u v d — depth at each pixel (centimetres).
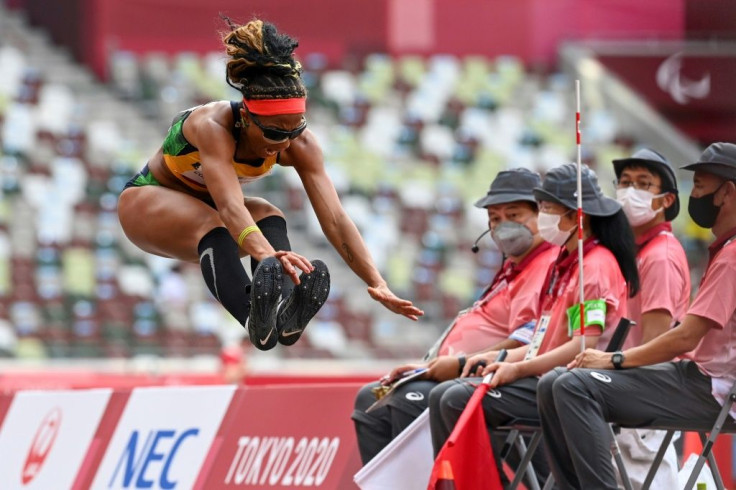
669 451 1584
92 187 5375
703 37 6531
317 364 3875
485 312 1633
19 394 2158
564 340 1454
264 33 1177
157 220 1280
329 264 5134
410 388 1512
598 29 6638
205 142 1207
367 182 5756
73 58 6134
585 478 1285
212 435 1792
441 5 6569
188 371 3659
